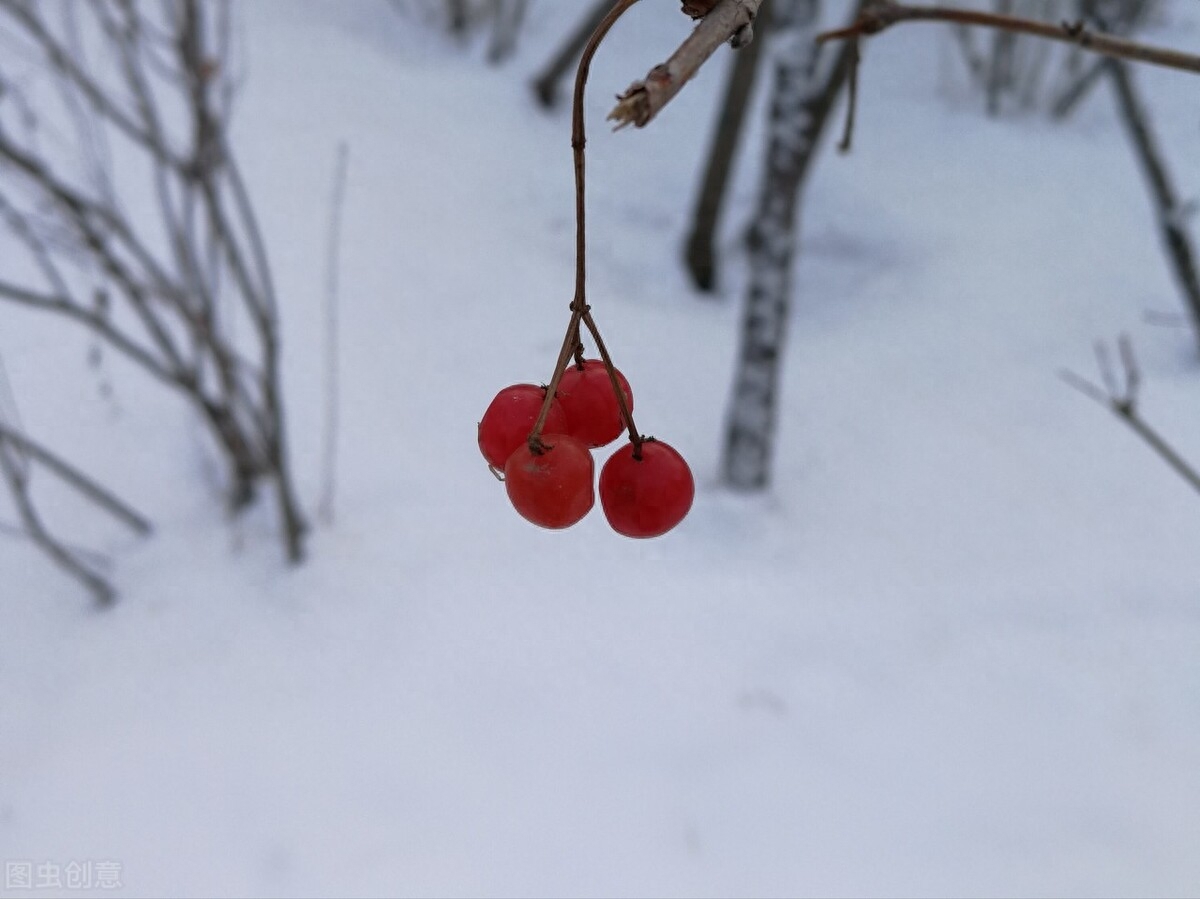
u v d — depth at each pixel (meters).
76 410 0.29
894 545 0.27
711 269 0.36
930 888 0.20
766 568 0.27
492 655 0.25
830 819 0.22
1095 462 0.29
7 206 0.24
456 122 0.43
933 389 0.32
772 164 0.26
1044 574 0.26
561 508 0.10
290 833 0.21
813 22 0.26
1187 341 0.32
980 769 0.22
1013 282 0.35
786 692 0.24
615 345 0.33
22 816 0.21
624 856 0.21
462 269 0.35
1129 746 0.23
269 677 0.24
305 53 0.43
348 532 0.27
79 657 0.24
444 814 0.22
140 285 0.24
